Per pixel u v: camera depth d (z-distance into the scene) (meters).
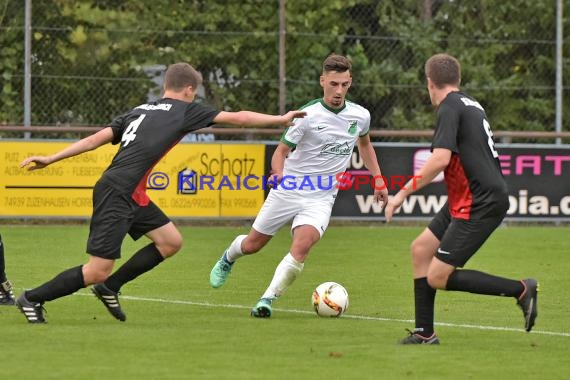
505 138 52.50
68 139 47.62
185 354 19.27
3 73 48.88
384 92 51.72
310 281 31.44
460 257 19.92
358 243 42.47
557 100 50.91
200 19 49.84
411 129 52.00
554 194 49.25
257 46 50.31
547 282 31.84
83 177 46.72
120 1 49.59
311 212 25.48
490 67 52.34
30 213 46.41
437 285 20.27
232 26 50.19
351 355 19.41
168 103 22.53
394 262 36.31
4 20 48.81
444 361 18.97
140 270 23.11
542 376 17.75
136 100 49.88
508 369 18.31
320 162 25.66
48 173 46.47
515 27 52.31
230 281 31.38
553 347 20.72
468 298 28.11
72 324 22.83
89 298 27.31
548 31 52.25
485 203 19.72
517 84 52.50
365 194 48.06
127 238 43.06
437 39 52.00
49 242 41.38
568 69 52.69
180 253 38.56
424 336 20.73
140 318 24.02
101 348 19.77
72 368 17.80
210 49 49.88
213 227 48.38
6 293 25.70
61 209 46.62
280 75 49.38
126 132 22.41
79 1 49.00
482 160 19.72
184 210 47.12
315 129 25.48
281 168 25.61
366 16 51.81
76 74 49.44
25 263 35.00
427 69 20.38
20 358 18.66
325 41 50.97
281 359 18.89
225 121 22.33
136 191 22.30
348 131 25.80
